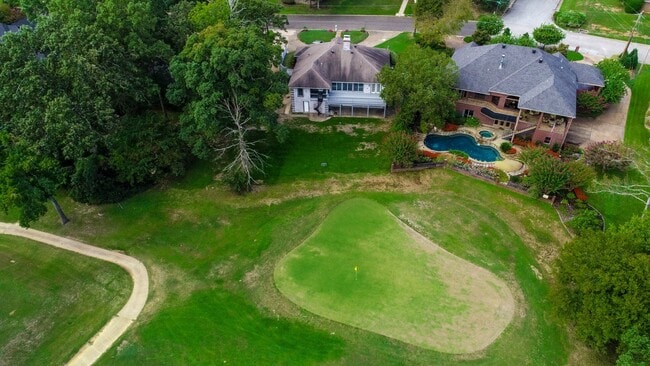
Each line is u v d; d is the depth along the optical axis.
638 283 37.62
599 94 71.25
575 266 41.16
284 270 49.91
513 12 104.94
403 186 61.06
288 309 45.84
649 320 36.44
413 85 62.44
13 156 49.44
